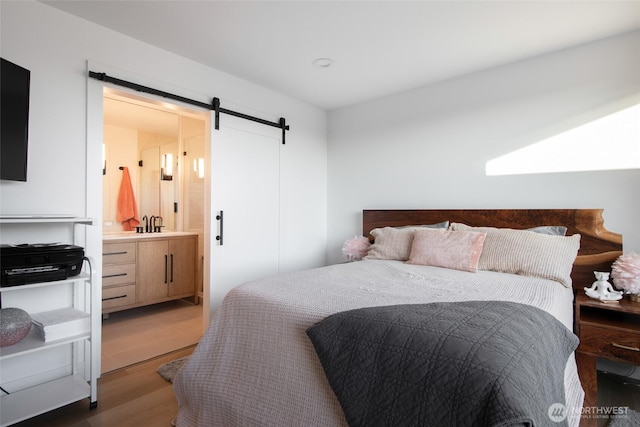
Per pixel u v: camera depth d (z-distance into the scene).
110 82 2.28
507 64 2.80
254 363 1.55
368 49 2.57
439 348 1.06
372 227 3.57
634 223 2.29
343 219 3.94
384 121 3.59
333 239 4.03
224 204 3.01
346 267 2.47
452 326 1.15
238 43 2.49
